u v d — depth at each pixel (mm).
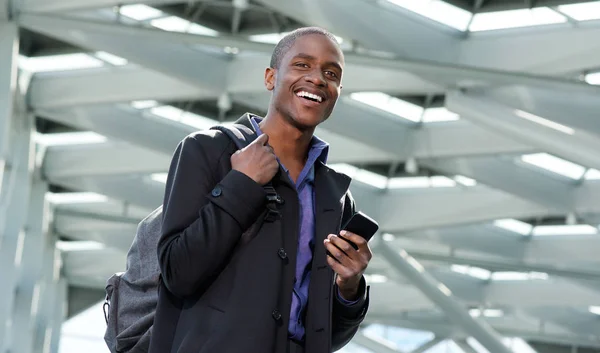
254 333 3340
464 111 19156
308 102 3621
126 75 24484
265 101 23219
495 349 30047
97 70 24984
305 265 3594
